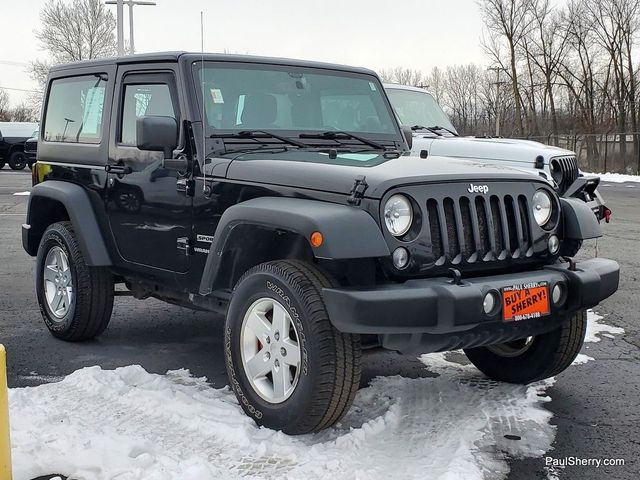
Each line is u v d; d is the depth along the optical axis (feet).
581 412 13.93
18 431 12.12
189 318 21.44
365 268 11.85
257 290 12.53
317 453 11.52
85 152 17.74
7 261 31.48
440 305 11.30
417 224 11.88
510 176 13.02
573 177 25.54
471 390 14.98
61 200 17.75
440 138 28.17
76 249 17.84
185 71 14.97
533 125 167.53
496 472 11.30
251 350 12.82
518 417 13.50
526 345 14.97
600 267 13.41
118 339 19.06
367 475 10.69
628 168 117.91
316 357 11.51
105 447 11.55
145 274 16.26
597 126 145.89
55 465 11.00
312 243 11.30
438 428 12.77
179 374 16.03
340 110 16.70
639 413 13.92
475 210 12.45
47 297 19.06
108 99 17.16
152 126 14.08
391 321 11.08
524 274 12.58
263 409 12.42
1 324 20.48
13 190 69.77
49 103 19.89
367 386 15.17
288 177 12.73
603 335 19.80
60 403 13.75
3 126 102.99
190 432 12.45
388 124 17.39
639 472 11.40
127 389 14.38
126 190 16.29
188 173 14.56
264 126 15.35
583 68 152.97
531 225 13.12
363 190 11.66
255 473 10.89
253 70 15.72
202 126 14.52
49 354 17.60
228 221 12.86
